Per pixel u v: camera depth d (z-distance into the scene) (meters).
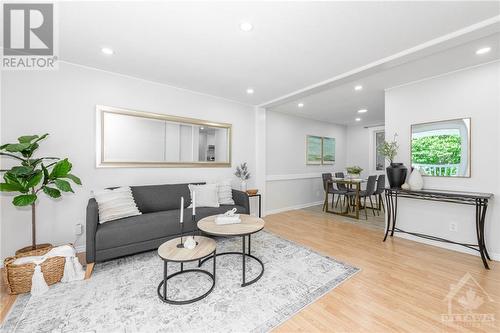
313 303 1.76
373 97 4.05
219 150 4.04
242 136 4.39
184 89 3.58
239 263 2.48
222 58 2.52
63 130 2.63
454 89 2.84
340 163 6.97
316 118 6.02
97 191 2.64
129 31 2.00
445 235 2.93
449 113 2.88
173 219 2.70
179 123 3.54
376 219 4.54
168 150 3.44
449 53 2.38
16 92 2.39
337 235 3.49
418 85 3.18
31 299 1.78
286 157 5.50
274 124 5.23
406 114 3.31
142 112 3.16
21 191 2.02
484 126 2.62
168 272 2.25
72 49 2.33
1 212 2.31
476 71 2.67
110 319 1.56
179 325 1.51
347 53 2.38
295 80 3.17
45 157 2.45
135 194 2.95
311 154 6.09
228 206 3.37
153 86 3.28
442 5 1.63
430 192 2.75
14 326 1.49
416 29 1.94
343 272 2.27
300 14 1.75
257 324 1.52
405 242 3.16
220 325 1.51
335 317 1.60
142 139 3.19
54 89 2.58
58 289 1.92
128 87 3.07
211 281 2.09
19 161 2.38
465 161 2.76
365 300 1.80
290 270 2.31
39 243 2.48
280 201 5.33
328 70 2.82
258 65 2.69
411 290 1.95
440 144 2.96
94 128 2.82
